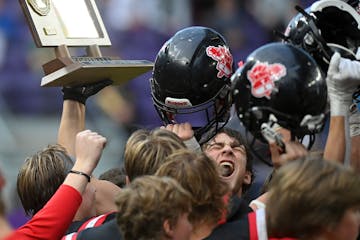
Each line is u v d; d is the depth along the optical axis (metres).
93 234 12.52
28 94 33.06
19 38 33.66
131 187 10.93
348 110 12.01
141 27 34.62
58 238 12.23
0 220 10.90
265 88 11.63
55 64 14.31
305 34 12.68
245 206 12.37
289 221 10.52
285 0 35.28
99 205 14.70
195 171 11.45
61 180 13.96
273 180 10.88
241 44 35.22
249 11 35.50
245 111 11.77
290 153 11.61
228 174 14.29
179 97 13.22
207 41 13.29
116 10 34.56
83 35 15.01
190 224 11.17
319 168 10.52
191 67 13.11
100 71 14.30
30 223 12.19
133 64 14.48
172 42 13.34
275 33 13.10
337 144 11.91
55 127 32.91
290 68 11.65
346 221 10.43
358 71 11.89
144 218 10.73
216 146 14.31
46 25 14.61
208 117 13.51
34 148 32.47
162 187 10.80
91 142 12.65
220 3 35.53
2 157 31.94
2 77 33.22
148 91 31.92
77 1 15.15
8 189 29.53
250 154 14.72
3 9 33.88
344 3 13.09
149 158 12.14
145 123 31.80
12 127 32.56
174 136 12.43
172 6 35.25
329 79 11.97
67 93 14.80
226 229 11.61
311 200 10.38
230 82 13.20
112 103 31.62
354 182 10.44
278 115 11.63
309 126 11.73
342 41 13.17
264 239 11.45
